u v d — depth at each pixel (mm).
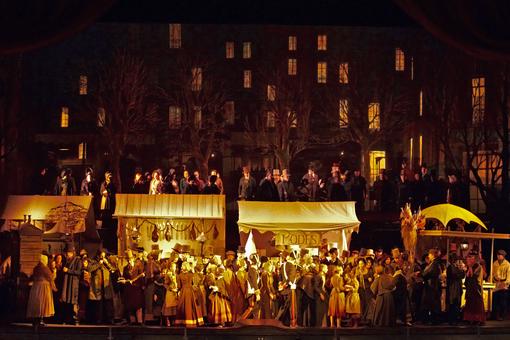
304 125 60031
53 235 27719
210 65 63500
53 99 59312
